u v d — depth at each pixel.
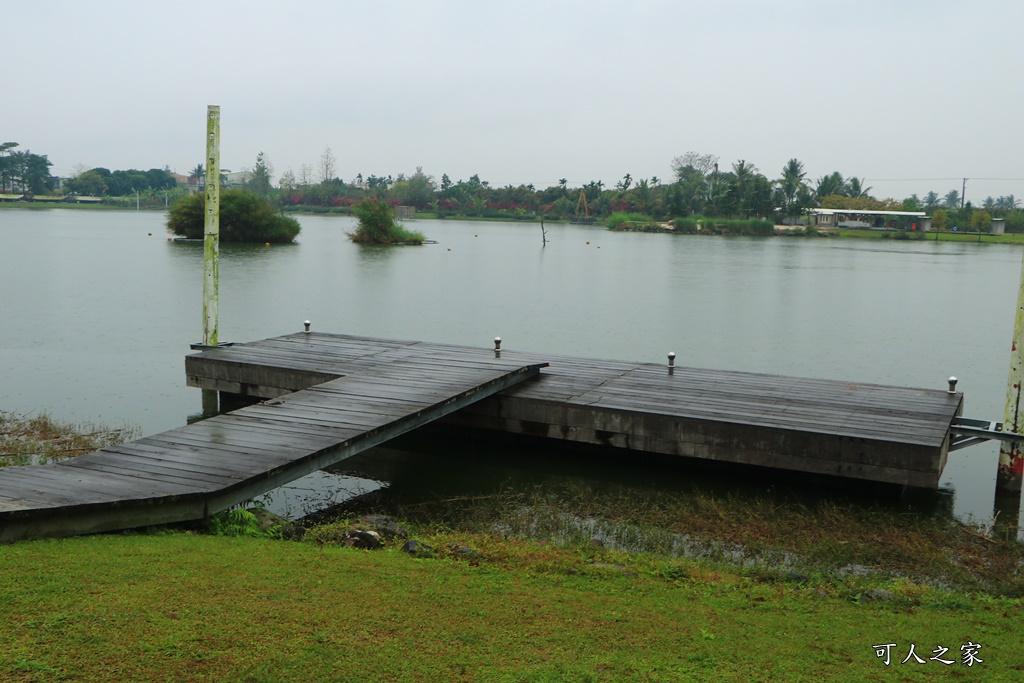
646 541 9.61
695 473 12.99
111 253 52.12
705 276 46.56
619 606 6.43
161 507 8.35
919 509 11.52
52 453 12.74
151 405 16.44
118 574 6.37
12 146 177.25
